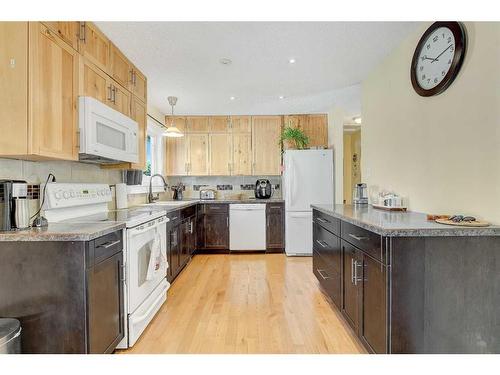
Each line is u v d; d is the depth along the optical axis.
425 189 2.23
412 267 1.51
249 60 2.84
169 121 4.98
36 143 1.60
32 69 1.58
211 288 3.09
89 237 1.50
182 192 5.13
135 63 2.87
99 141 2.09
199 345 1.99
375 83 3.06
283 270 3.73
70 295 1.51
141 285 2.17
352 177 7.02
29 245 1.51
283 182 4.86
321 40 2.47
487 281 1.54
